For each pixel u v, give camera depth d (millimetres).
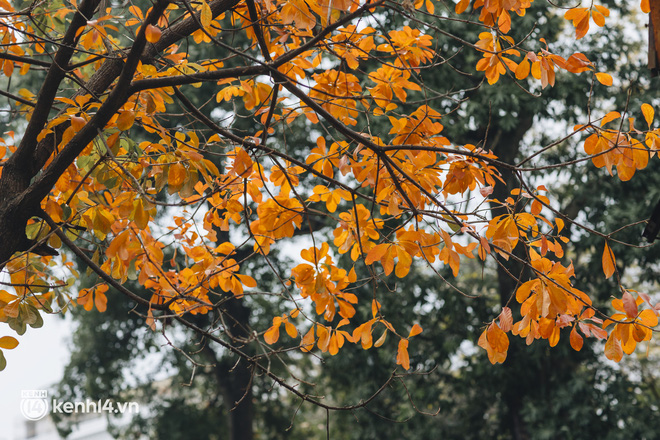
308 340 3186
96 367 14102
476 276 13781
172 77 2891
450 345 10836
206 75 2885
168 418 15219
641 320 2502
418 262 10953
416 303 10805
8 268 3260
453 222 2770
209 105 10375
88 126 2830
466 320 11008
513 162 10836
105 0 3166
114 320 13695
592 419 10602
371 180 3102
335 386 13180
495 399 12266
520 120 10789
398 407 11891
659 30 3561
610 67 10547
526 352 10578
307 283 3078
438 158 6844
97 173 2898
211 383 16484
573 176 10516
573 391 10398
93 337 13945
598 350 11156
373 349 10914
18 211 2918
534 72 2863
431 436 11273
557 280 2539
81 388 14438
